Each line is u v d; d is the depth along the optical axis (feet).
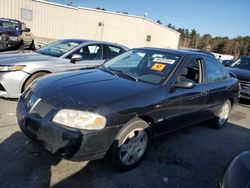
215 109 15.56
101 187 8.87
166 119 11.15
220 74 15.92
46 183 8.66
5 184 8.35
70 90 9.39
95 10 79.00
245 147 14.53
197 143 13.93
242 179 6.63
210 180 10.43
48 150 8.52
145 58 13.24
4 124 12.78
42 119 8.57
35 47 48.29
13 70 15.38
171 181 9.92
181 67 12.09
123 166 9.75
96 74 11.87
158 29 93.45
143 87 10.46
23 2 66.95
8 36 39.17
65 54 18.35
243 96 25.84
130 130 9.48
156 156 11.62
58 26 74.54
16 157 9.93
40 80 10.93
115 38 83.97
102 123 8.45
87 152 8.43
